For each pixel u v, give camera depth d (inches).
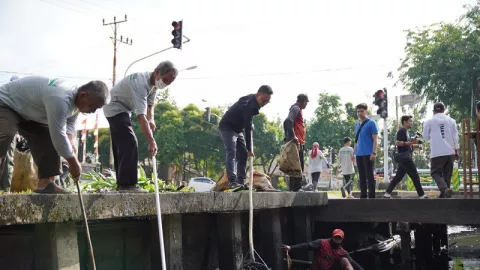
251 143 266.7
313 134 1647.4
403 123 358.0
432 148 338.0
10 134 147.9
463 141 308.0
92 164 700.7
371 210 331.3
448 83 1005.8
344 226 379.6
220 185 291.4
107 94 148.5
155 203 181.8
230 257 244.8
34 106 147.2
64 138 143.1
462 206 307.1
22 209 129.6
